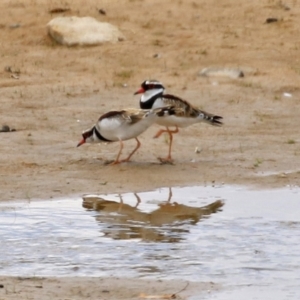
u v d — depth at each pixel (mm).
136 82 22109
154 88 16266
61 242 11656
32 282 10047
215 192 14344
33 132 17984
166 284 10031
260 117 19672
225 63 23438
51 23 25031
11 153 16359
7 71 22781
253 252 11305
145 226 12438
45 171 15227
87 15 26484
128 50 24312
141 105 16297
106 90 21406
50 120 18953
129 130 15344
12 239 11758
